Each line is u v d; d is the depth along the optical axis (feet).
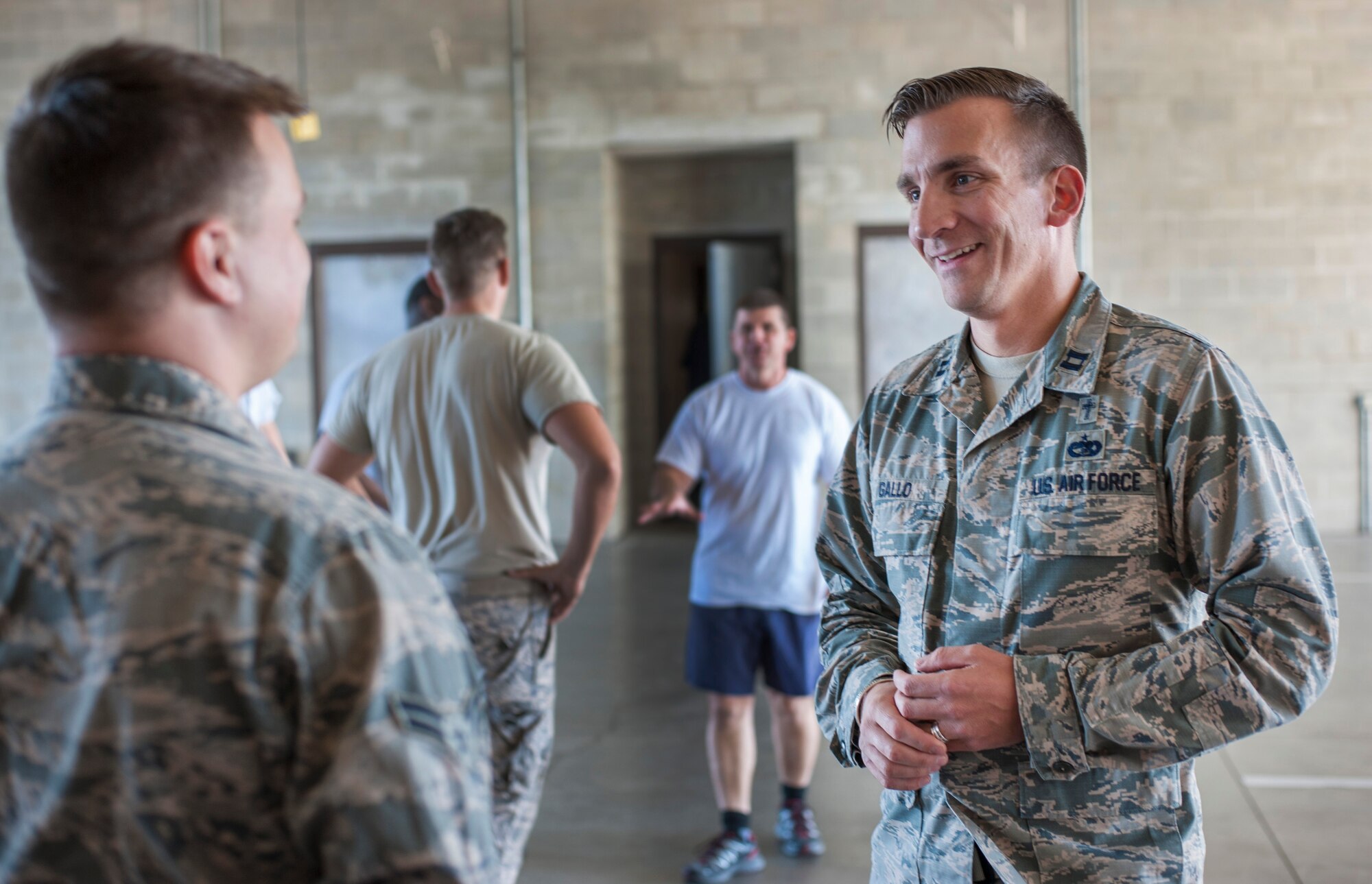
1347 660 16.08
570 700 15.25
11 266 27.48
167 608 2.23
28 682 2.28
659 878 9.52
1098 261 25.57
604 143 26.78
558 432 7.64
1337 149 24.89
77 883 2.25
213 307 2.53
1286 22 24.81
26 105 2.44
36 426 2.47
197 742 2.21
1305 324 25.21
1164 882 3.88
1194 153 25.21
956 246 4.21
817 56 26.08
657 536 28.50
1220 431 3.80
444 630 2.44
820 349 26.45
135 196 2.37
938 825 4.24
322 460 8.30
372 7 26.84
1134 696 3.69
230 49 26.99
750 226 29.53
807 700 9.89
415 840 2.20
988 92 4.20
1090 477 3.98
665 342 30.68
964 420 4.36
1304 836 10.21
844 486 4.87
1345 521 25.32
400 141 27.02
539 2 26.68
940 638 4.30
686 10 26.40
